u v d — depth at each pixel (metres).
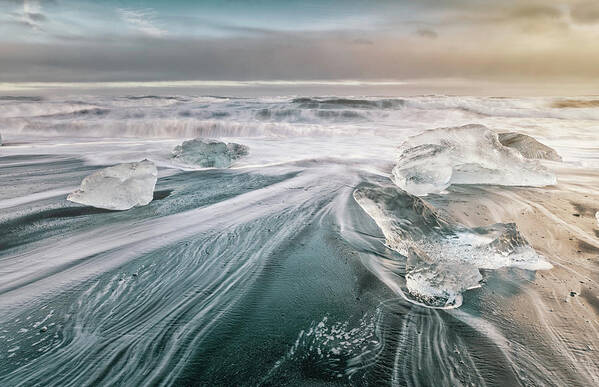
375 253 3.24
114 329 2.21
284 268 2.99
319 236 3.61
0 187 5.46
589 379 1.79
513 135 7.15
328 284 2.74
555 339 2.08
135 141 10.31
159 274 2.91
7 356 1.98
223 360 1.95
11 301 2.53
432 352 2.00
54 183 5.70
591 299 2.48
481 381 1.79
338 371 1.87
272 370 1.88
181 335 2.16
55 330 2.21
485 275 2.82
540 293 2.57
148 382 1.80
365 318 2.32
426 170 5.04
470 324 2.23
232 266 3.04
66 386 1.78
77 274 2.91
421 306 2.44
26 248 3.41
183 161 7.20
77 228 3.89
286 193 5.12
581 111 13.77
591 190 5.09
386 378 1.82
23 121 13.34
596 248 3.29
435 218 3.36
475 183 5.52
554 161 6.79
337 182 5.70
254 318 2.33
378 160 7.40
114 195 4.54
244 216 4.21
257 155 8.15
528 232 3.70
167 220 4.12
